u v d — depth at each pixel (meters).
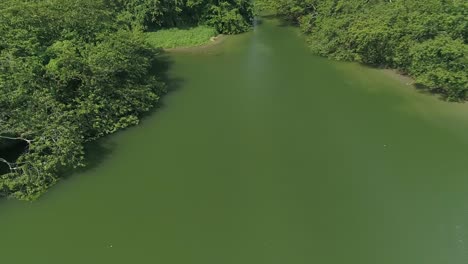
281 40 50.81
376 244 22.80
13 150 28.98
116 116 33.12
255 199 26.05
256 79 41.16
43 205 25.42
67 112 28.02
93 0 36.59
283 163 29.09
